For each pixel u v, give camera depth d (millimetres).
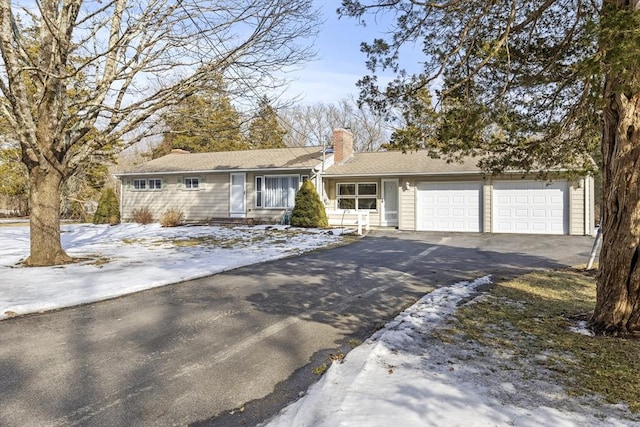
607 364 3871
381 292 6883
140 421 3004
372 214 19344
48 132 9195
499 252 11594
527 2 5879
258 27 8547
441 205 17719
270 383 3623
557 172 7301
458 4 5496
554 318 5418
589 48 5188
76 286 7008
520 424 2775
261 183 20031
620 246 4758
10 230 17656
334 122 35969
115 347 4449
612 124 4895
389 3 5934
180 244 13258
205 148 30891
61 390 3471
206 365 3998
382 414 2898
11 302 5941
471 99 5781
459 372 3682
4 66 8461
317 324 5242
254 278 7977
